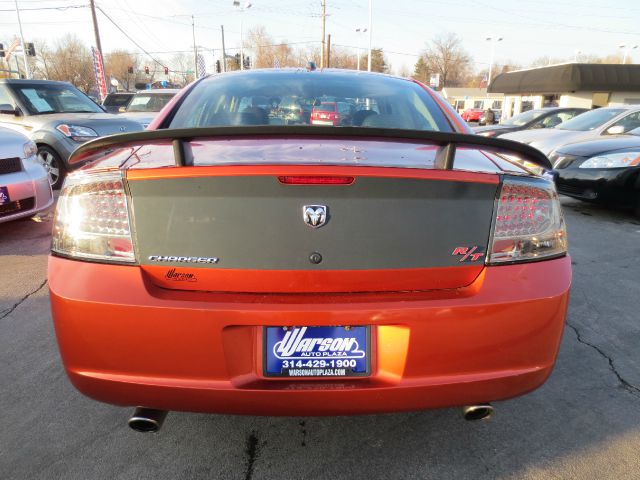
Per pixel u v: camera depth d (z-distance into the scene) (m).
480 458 1.92
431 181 1.51
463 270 1.57
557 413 2.20
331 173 1.46
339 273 1.52
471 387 1.58
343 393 1.52
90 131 7.32
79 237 1.56
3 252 4.44
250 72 2.82
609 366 2.62
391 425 2.11
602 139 6.56
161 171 1.48
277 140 1.84
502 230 1.59
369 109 2.47
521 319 1.57
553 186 1.73
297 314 1.48
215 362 1.50
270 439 2.02
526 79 32.47
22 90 7.59
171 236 1.51
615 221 6.03
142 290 1.50
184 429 2.07
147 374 1.53
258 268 1.50
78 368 1.56
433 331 1.52
